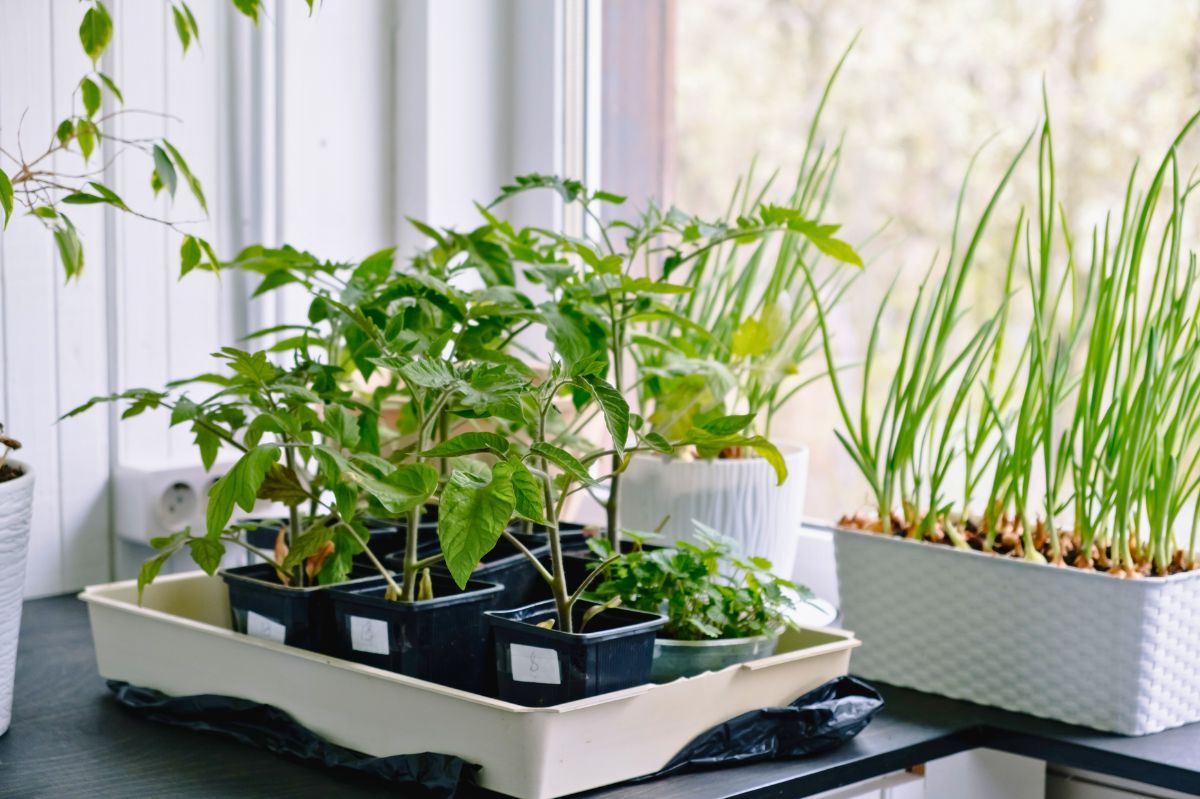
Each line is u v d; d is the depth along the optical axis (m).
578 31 1.62
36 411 1.31
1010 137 1.27
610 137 1.62
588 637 0.78
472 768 0.78
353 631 0.88
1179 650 0.96
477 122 1.63
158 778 0.83
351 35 1.55
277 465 0.94
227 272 1.45
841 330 1.41
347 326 1.03
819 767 0.87
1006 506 1.06
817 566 1.38
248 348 1.46
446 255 1.16
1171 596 0.94
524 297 0.99
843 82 1.39
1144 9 1.17
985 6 1.28
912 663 1.06
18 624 0.91
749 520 1.19
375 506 0.95
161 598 1.08
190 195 1.41
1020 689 1.00
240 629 0.96
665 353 1.22
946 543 1.07
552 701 0.80
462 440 0.77
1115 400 1.00
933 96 1.32
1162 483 0.99
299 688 0.87
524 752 0.75
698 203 1.53
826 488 1.44
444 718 0.79
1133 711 0.95
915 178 1.34
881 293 1.38
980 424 1.09
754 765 0.87
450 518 0.72
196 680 0.94
